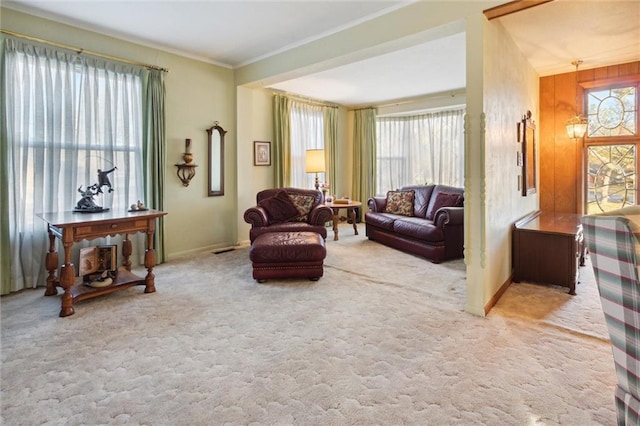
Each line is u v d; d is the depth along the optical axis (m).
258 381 1.82
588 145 4.42
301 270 3.45
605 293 1.14
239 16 3.37
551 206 4.64
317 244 3.45
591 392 1.72
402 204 5.50
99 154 3.68
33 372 1.91
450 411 1.59
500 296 3.03
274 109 5.99
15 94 3.13
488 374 1.88
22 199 3.20
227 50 4.34
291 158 6.26
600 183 4.38
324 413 1.58
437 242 4.20
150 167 4.09
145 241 4.07
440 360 2.02
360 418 1.55
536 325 2.47
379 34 3.29
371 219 5.55
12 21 3.14
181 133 4.48
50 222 2.69
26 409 1.61
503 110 3.06
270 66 4.49
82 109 3.55
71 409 1.61
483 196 2.60
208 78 4.75
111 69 3.76
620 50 3.66
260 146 5.82
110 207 3.76
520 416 1.55
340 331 2.39
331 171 7.11
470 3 2.61
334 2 3.08
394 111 7.01
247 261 4.29
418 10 2.97
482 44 2.55
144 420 1.54
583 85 4.34
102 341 2.26
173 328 2.45
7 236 3.11
